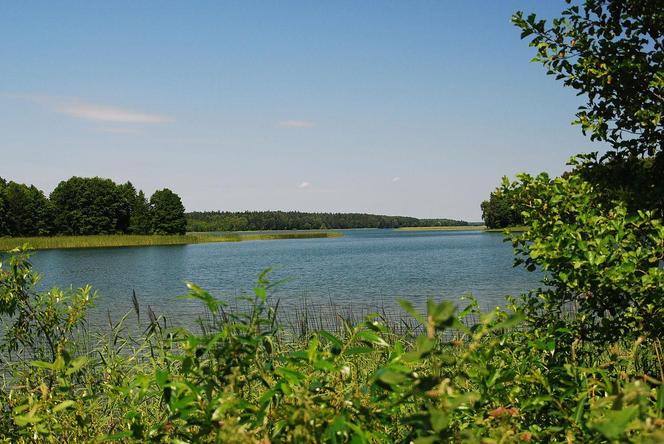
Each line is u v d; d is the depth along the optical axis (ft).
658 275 12.10
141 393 7.34
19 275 14.32
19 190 347.56
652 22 15.08
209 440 6.72
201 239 401.29
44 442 9.96
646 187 15.05
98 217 372.99
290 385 6.63
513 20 15.96
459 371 5.90
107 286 105.40
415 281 104.94
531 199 15.56
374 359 11.89
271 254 246.68
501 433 6.55
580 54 15.74
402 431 9.30
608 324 12.85
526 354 10.31
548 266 13.69
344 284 101.81
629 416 4.74
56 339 14.76
